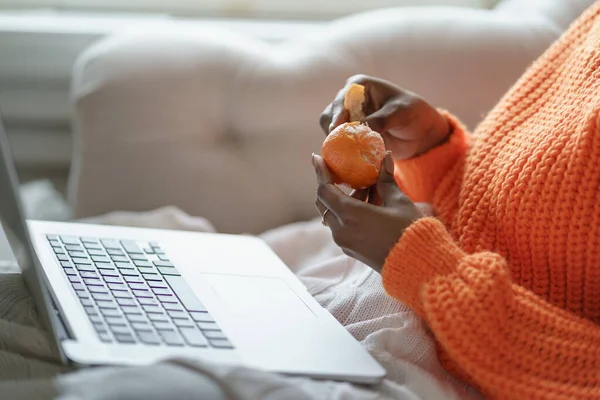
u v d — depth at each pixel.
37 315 0.88
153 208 1.43
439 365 0.96
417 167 1.15
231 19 1.92
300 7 1.92
